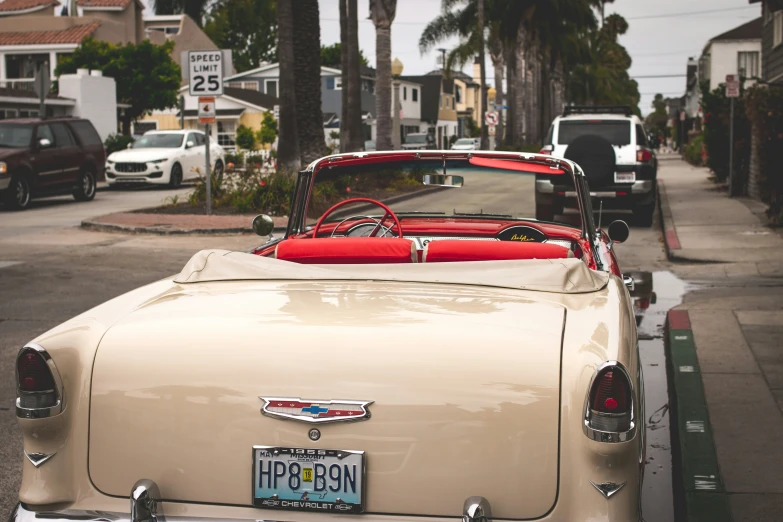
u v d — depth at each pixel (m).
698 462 4.42
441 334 2.62
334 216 4.99
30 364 2.66
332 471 2.54
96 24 45.88
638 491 2.60
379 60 26.27
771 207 13.99
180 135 26.64
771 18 23.59
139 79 35.84
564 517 2.49
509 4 54.66
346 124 33.25
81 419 2.68
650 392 6.14
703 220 14.99
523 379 2.52
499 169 4.57
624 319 2.89
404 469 2.52
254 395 2.58
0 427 5.23
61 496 2.68
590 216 4.43
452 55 56.00
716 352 6.57
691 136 51.97
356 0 26.31
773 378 5.88
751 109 16.30
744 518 3.84
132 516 2.56
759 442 4.72
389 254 3.54
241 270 3.29
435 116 80.25
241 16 38.47
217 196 19.00
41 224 16.33
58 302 8.91
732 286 9.50
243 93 58.09
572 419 2.49
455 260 3.54
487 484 2.50
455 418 2.51
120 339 2.73
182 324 2.76
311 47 21.09
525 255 3.50
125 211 17.75
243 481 2.59
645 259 11.66
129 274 10.65
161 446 2.63
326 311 2.79
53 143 20.38
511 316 2.77
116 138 30.23
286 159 19.89
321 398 2.54
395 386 2.53
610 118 15.13
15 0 52.97
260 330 2.68
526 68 62.25
